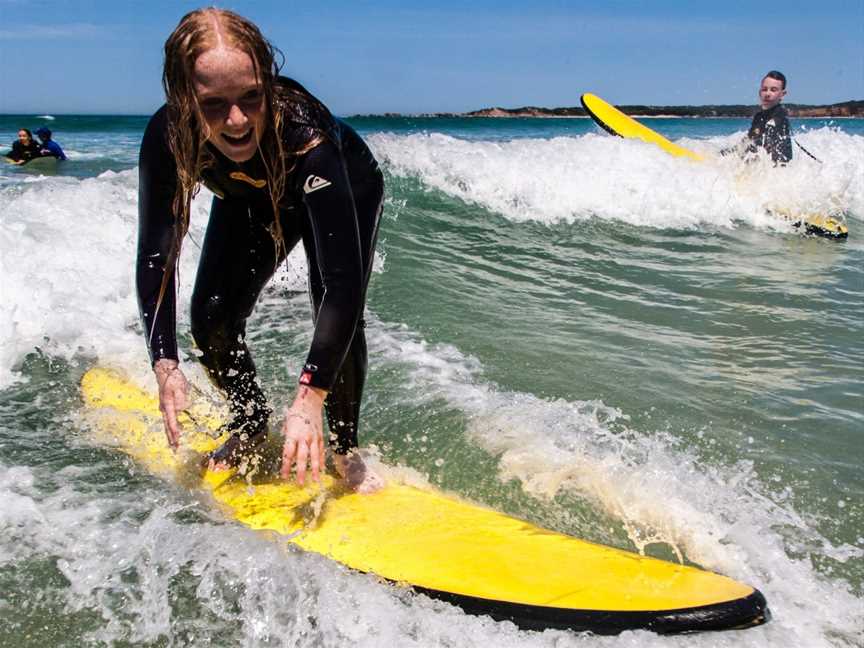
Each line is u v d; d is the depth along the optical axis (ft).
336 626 5.81
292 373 10.82
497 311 13.83
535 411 9.76
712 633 5.77
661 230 21.88
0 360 10.79
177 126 5.77
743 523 7.51
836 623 6.04
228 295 7.30
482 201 22.59
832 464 8.68
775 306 14.85
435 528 7.10
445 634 5.73
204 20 5.35
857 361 11.95
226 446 8.27
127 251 15.08
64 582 6.21
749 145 26.55
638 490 8.09
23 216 15.34
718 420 9.73
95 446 8.63
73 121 165.07
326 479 8.00
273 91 5.72
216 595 6.14
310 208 6.15
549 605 5.91
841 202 25.30
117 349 11.43
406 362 11.18
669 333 13.05
